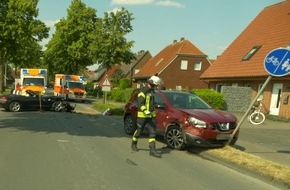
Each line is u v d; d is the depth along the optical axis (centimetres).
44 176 739
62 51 6081
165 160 959
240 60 3278
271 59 1001
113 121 1839
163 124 1166
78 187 675
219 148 1082
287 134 1684
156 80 1037
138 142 1214
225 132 1095
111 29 4322
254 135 1583
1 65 5369
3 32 4594
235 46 3606
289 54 977
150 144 1009
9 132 1326
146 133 1412
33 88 3142
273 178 799
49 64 6438
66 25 5947
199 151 1067
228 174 850
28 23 4725
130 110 1378
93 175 764
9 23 4616
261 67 2858
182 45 5688
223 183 768
